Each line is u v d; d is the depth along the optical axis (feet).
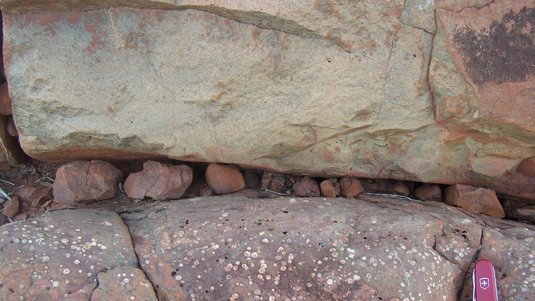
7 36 1.48
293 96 1.54
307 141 1.61
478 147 1.63
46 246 1.37
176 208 1.58
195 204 1.60
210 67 1.51
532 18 1.48
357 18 1.47
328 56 1.51
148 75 1.52
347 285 1.36
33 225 1.44
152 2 1.45
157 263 1.40
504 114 1.52
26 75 1.50
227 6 1.44
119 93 1.53
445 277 1.42
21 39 1.48
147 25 1.49
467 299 1.42
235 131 1.58
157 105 1.55
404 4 1.47
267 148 1.62
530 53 1.49
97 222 1.50
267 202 1.58
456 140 1.62
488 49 1.49
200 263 1.40
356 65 1.52
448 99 1.53
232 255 1.41
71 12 1.47
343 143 1.63
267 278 1.37
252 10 1.44
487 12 1.48
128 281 1.33
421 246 1.45
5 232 1.39
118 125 1.56
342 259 1.40
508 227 1.58
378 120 1.58
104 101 1.53
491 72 1.50
